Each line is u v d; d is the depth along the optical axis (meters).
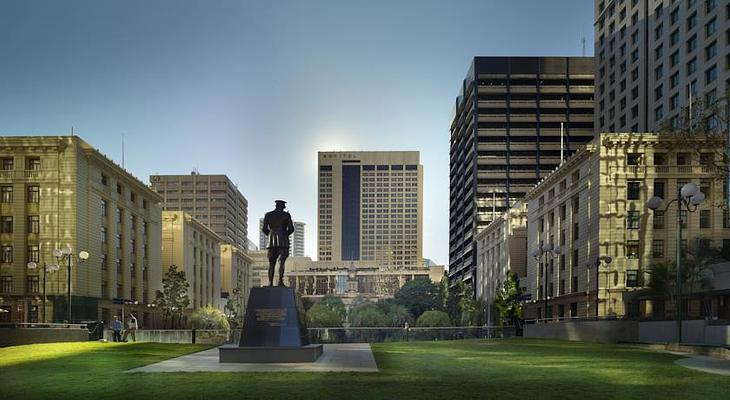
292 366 19.36
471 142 157.00
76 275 72.50
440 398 12.60
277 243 22.84
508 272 101.06
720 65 73.94
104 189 81.00
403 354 25.38
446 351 27.77
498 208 151.12
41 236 72.69
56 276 71.56
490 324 120.94
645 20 94.44
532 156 152.25
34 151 73.69
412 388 14.03
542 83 154.12
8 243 72.75
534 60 154.12
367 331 43.44
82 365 19.88
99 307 78.19
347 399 12.41
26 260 72.56
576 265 82.94
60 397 12.88
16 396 13.05
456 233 181.62
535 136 152.25
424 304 166.75
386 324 142.38
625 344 35.22
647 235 73.19
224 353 20.64
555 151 152.12
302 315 23.06
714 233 71.56
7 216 73.25
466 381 15.41
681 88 83.06
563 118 152.25
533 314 100.75
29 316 71.06
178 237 118.00
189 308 120.88
